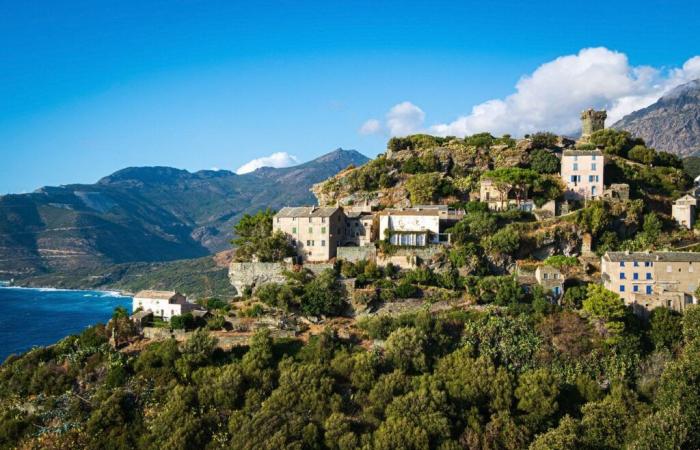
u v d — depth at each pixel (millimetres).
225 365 118250
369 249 152250
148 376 118812
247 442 97500
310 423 101625
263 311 136750
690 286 128250
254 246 156750
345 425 99938
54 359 132250
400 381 108562
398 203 177625
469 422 101375
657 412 95312
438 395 103250
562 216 154375
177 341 129375
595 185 169250
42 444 106875
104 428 109500
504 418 100312
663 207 170625
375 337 124750
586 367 114812
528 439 97625
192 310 148500
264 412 102625
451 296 134750
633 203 158125
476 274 143000
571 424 96250
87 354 130125
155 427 105000
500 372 109188
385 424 99438
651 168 189125
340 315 136750
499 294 130875
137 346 132750
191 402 110062
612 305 120312
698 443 91625
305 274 146500
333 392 109938
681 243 152500
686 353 106062
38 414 115438
